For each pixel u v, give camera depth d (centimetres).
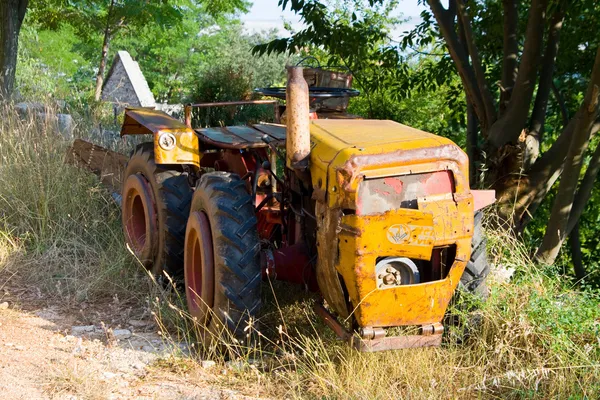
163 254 554
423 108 1571
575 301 482
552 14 801
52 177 710
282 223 491
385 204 372
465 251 383
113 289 569
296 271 448
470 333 443
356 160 368
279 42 1026
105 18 2422
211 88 1453
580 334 447
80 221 682
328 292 404
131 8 2236
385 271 383
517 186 760
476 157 891
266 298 520
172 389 401
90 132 889
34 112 840
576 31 955
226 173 475
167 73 4706
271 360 440
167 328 500
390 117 1452
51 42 2608
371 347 383
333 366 414
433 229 373
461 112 1269
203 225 454
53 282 584
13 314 520
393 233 370
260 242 472
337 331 404
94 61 4147
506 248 534
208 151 637
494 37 1027
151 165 571
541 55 782
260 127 558
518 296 473
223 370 430
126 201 625
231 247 433
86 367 423
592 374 412
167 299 525
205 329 450
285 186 484
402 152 373
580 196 825
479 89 862
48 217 672
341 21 1126
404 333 409
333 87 566
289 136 411
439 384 405
